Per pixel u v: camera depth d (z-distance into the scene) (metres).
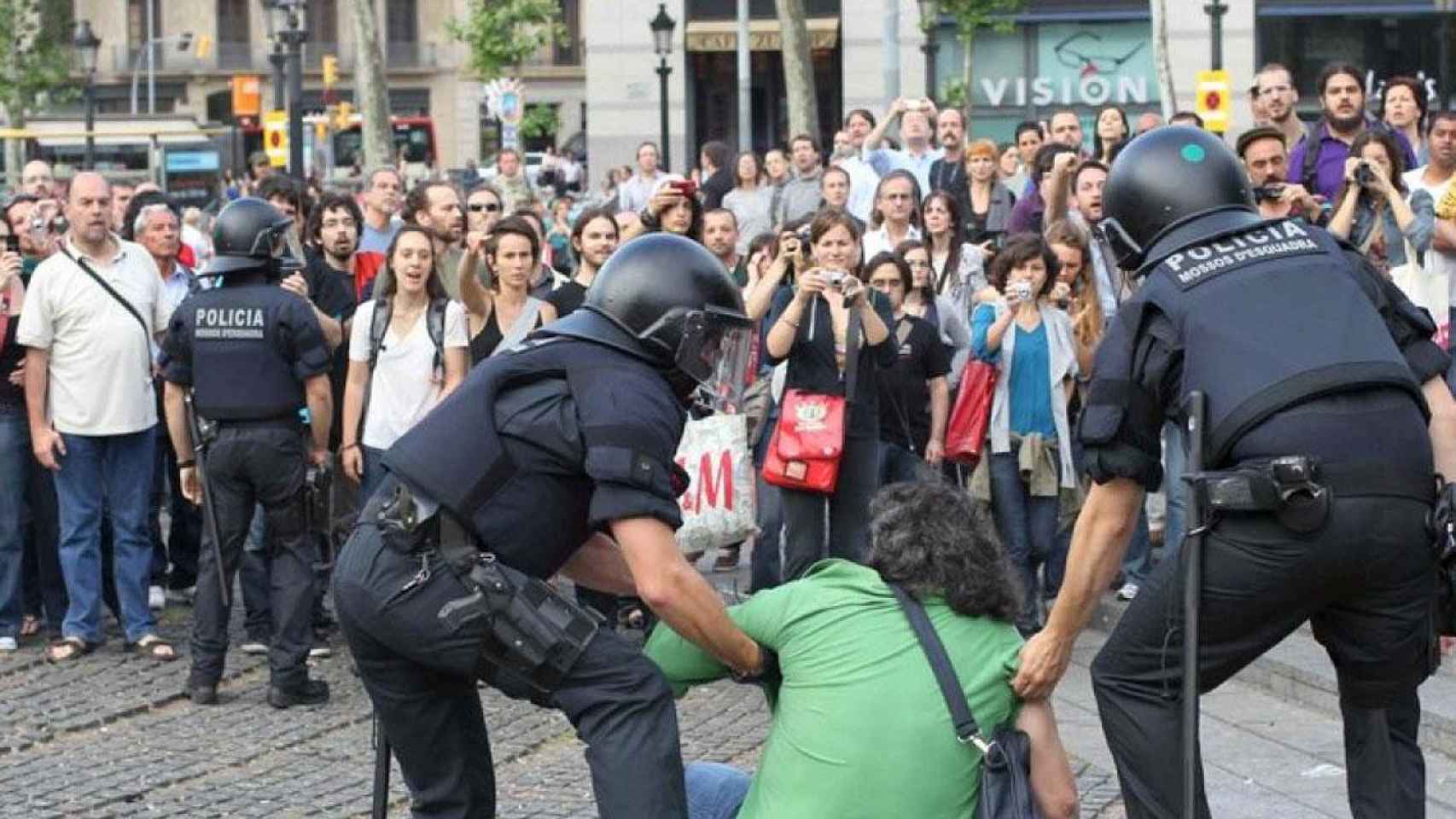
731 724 8.91
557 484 5.24
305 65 67.88
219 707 9.39
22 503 10.56
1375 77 40.31
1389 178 9.76
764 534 10.46
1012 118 41.94
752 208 16.00
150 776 8.20
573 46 65.44
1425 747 8.08
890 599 5.16
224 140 46.12
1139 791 5.50
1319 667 8.84
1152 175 5.50
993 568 5.17
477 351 10.27
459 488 5.20
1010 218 13.42
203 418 9.27
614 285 5.29
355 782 8.07
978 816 5.04
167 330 9.38
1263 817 7.26
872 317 9.86
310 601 9.37
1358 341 5.27
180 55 68.50
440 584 5.22
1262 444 5.20
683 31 46.06
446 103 67.81
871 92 44.81
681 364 5.25
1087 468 5.47
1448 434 5.55
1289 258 5.38
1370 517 5.18
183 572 11.90
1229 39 40.75
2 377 10.43
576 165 42.75
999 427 10.38
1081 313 10.56
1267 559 5.20
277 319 9.21
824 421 9.77
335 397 10.80
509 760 8.37
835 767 5.02
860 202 15.54
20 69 54.41
